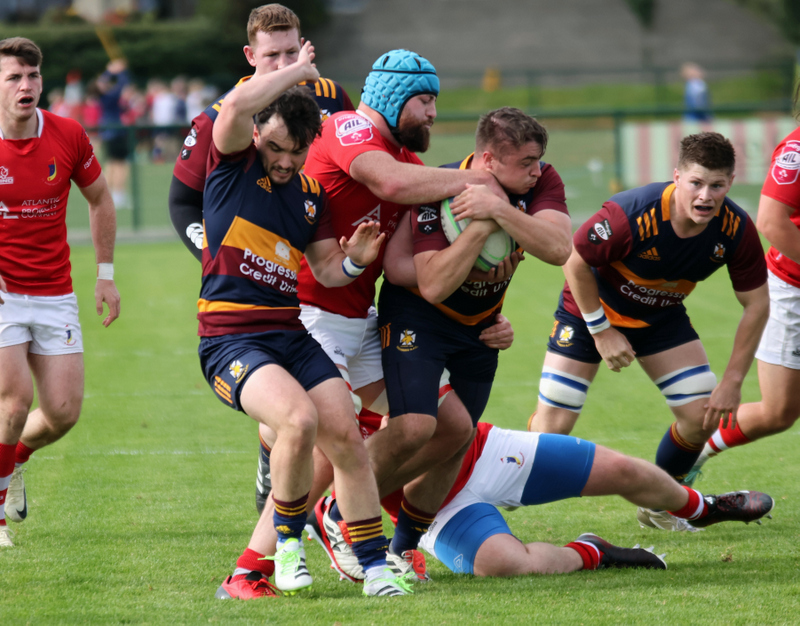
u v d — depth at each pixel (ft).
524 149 46.32
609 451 51.98
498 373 103.04
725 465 72.02
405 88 48.21
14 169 54.80
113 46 369.09
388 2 395.34
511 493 51.39
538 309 135.74
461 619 39.96
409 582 46.96
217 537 55.57
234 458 74.23
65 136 57.16
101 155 217.36
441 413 48.49
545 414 64.23
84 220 222.69
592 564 49.06
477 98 362.12
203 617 40.47
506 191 48.11
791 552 52.34
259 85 43.27
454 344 49.60
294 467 41.91
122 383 99.14
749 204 207.21
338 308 50.83
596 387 97.55
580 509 63.21
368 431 57.11
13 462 55.06
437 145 232.53
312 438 41.81
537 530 58.49
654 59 390.63
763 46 388.16
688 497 53.88
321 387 44.14
